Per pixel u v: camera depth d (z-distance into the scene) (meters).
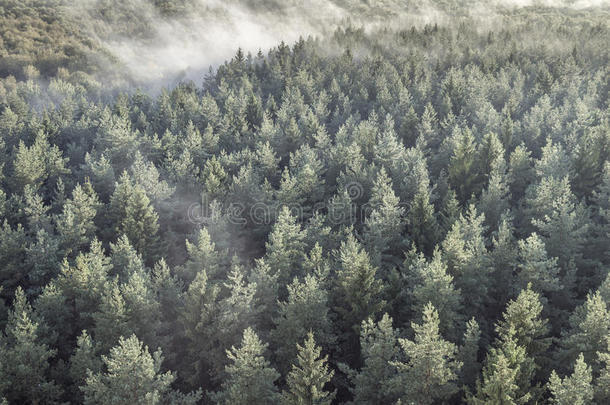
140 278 39.75
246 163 76.75
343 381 38.41
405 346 29.80
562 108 94.19
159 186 62.44
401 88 120.88
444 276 36.75
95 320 41.28
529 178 65.94
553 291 43.25
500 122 88.88
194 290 39.03
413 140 92.44
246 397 31.33
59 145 96.62
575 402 26.36
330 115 122.19
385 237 51.03
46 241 50.03
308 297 38.03
